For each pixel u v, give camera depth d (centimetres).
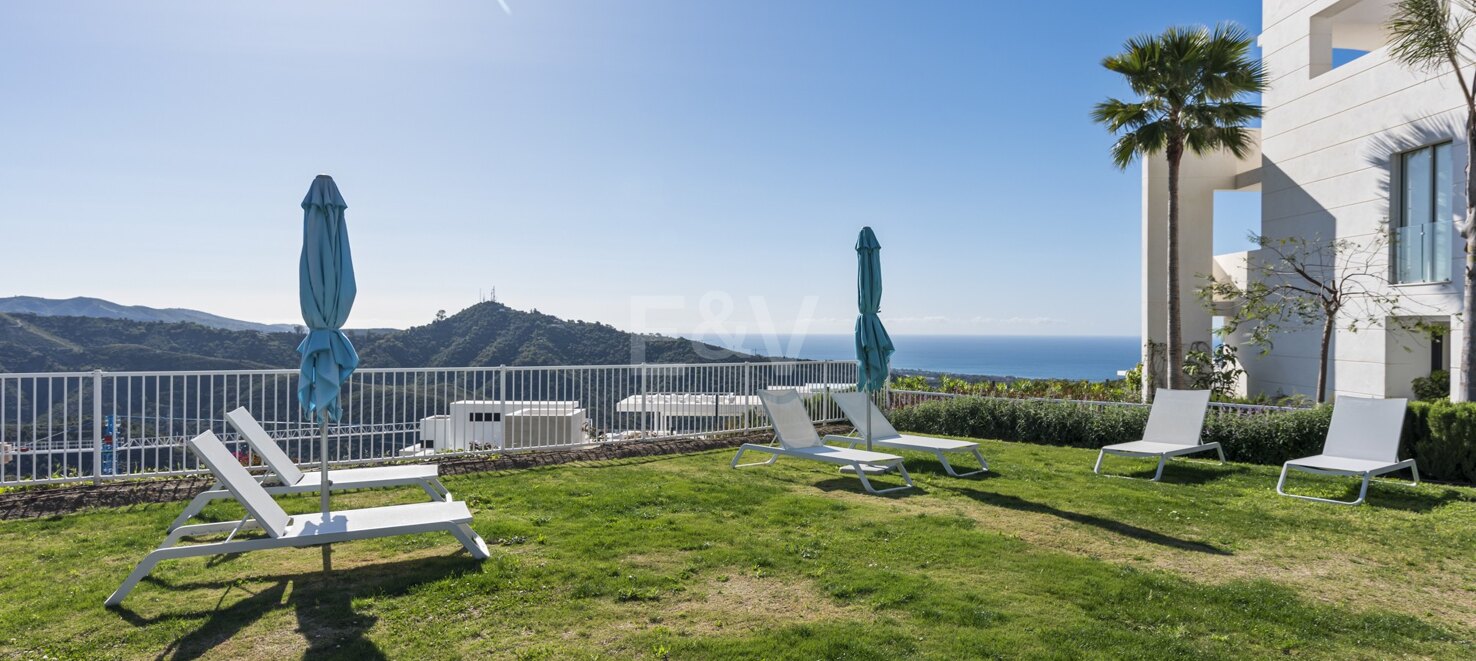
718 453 941
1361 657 334
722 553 484
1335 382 1375
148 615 377
